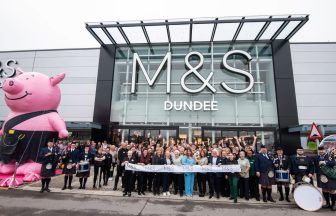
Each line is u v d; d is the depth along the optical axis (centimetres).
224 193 770
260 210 618
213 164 789
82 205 633
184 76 1462
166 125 1455
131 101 1546
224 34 1477
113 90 1577
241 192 747
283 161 725
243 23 1320
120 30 1429
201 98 1477
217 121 1440
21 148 941
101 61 1600
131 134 1468
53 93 1043
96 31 1459
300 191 634
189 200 711
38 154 955
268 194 706
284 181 705
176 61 1570
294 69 1472
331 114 1399
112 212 578
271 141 1359
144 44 1620
